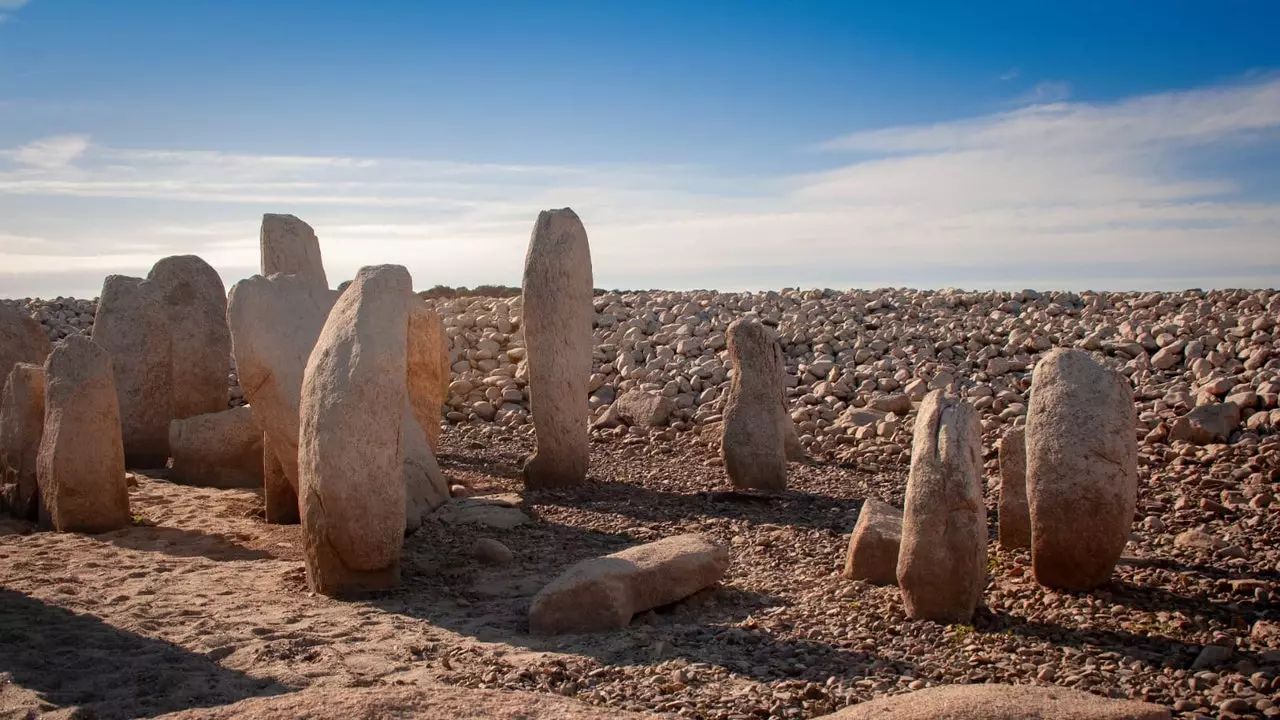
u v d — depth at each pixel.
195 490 8.67
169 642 5.00
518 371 13.10
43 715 4.13
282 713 3.50
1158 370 11.30
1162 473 8.31
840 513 7.72
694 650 4.89
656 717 3.66
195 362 9.91
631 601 5.33
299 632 5.11
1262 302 13.11
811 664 4.67
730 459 8.46
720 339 13.42
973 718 3.37
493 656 4.79
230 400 12.87
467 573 6.31
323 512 5.70
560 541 7.05
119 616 5.38
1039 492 5.55
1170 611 5.27
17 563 6.39
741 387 8.52
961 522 5.09
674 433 10.94
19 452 7.67
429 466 7.94
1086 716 3.37
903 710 3.48
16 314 9.84
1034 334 12.75
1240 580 5.64
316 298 7.72
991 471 8.80
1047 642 4.88
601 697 4.28
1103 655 4.68
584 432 8.68
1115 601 5.43
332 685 4.42
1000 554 6.41
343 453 5.63
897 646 4.86
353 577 5.81
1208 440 9.07
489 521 7.41
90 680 4.52
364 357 5.68
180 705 4.24
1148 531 6.90
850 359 12.84
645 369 12.79
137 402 9.74
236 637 5.04
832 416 11.04
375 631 5.18
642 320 14.64
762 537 7.04
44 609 5.48
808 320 14.45
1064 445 5.48
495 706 3.59
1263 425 9.09
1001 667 4.56
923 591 5.14
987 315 14.31
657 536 7.20
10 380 7.86
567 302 8.47
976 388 11.17
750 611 5.54
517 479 9.11
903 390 11.56
